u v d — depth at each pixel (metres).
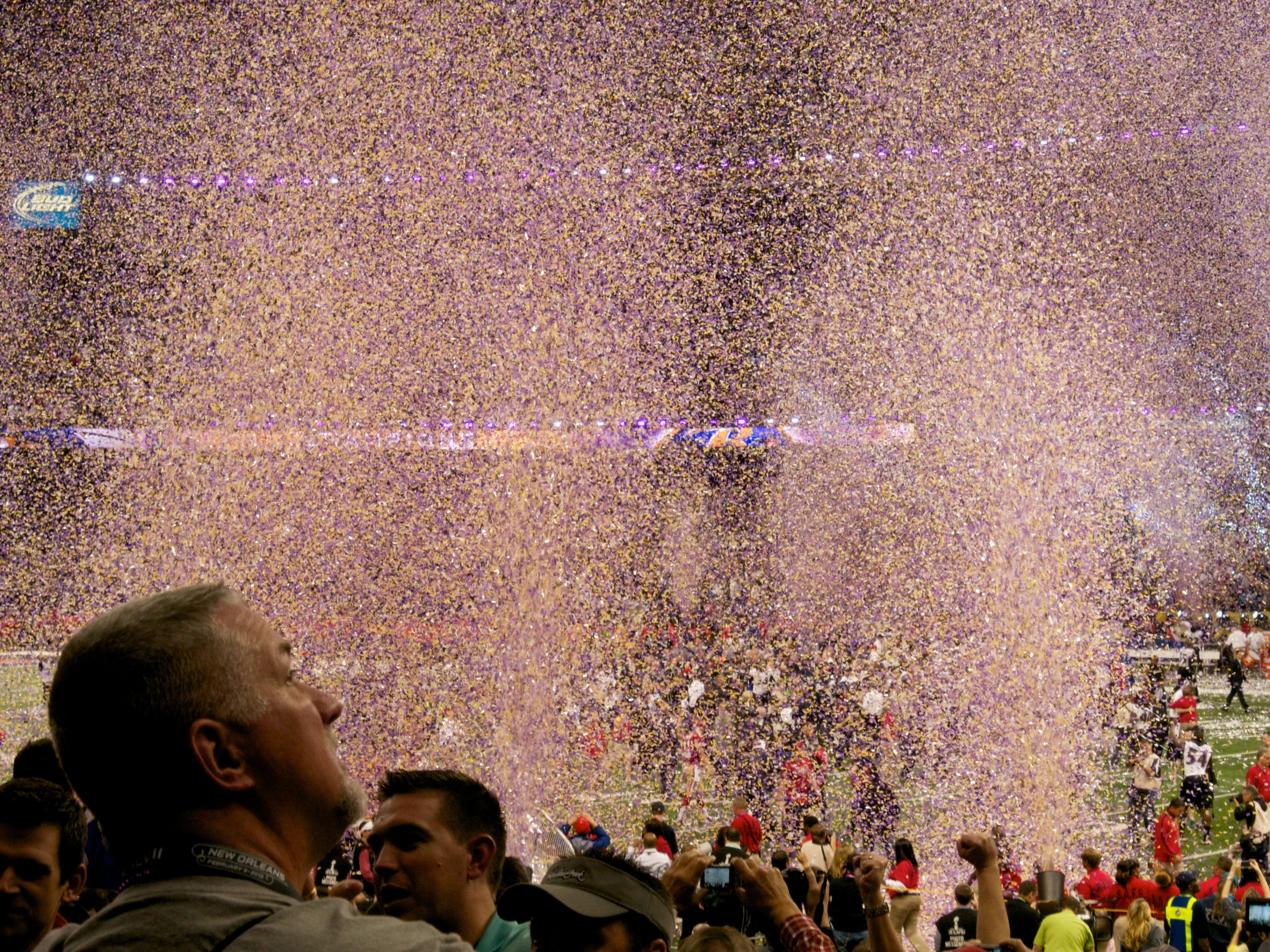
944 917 7.81
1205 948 9.63
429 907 2.83
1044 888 7.97
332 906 1.43
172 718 1.47
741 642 23.44
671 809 16.38
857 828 15.01
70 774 1.51
